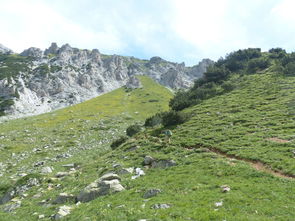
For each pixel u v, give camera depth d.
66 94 172.12
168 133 37.72
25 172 41.06
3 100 136.12
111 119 107.38
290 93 51.66
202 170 22.09
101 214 14.45
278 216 12.06
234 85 73.19
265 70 81.19
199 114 53.56
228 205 13.73
